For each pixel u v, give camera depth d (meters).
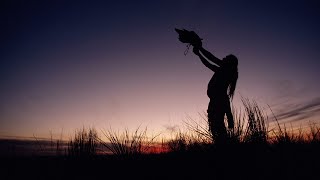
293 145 3.04
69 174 3.31
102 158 3.44
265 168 2.71
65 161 3.59
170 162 3.19
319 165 2.62
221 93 4.17
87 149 3.61
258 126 3.10
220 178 2.72
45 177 3.19
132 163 3.23
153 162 3.24
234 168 2.78
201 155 3.07
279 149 3.00
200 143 3.26
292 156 2.85
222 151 2.98
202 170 2.91
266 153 2.97
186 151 3.21
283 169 2.65
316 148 2.97
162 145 3.49
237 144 3.00
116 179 3.09
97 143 3.64
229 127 3.35
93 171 3.35
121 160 3.28
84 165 3.45
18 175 3.23
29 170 3.38
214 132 3.30
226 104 4.05
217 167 2.86
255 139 3.04
